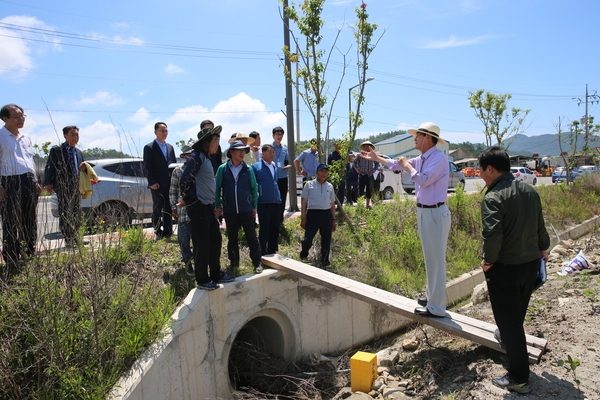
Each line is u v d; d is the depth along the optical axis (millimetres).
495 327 4887
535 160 54344
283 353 7004
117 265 5770
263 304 6410
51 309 4344
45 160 6031
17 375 4250
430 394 4625
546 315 5613
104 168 9250
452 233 11453
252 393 6094
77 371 4312
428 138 4766
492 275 4082
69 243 5016
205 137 5438
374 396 5090
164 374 4906
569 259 9562
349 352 7738
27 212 5285
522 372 4059
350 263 8531
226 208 6551
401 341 7012
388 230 10336
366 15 8625
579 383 4008
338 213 10141
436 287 5055
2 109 5328
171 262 6477
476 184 14250
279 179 8719
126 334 4766
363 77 8906
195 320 5406
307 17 8391
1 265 5098
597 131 19312
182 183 5332
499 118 17672
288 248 8352
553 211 14750
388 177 17297
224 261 7039
